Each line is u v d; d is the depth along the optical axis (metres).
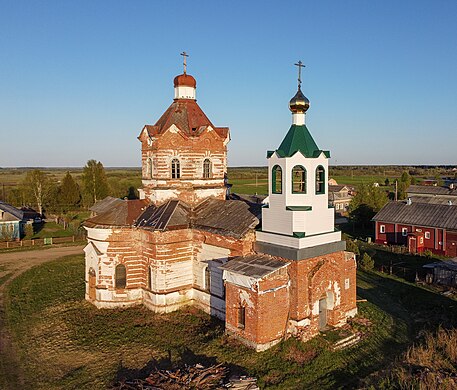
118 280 32.94
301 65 28.45
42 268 48.50
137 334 27.64
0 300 36.69
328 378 21.58
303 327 25.64
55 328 29.33
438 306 33.69
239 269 25.77
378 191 78.69
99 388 21.31
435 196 87.50
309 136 28.00
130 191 115.12
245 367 22.58
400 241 61.06
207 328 28.30
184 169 34.53
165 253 31.06
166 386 19.77
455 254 54.03
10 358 25.27
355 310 30.23
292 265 25.66
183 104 36.78
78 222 79.56
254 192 128.38
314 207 27.05
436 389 18.97
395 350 25.08
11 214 68.69
